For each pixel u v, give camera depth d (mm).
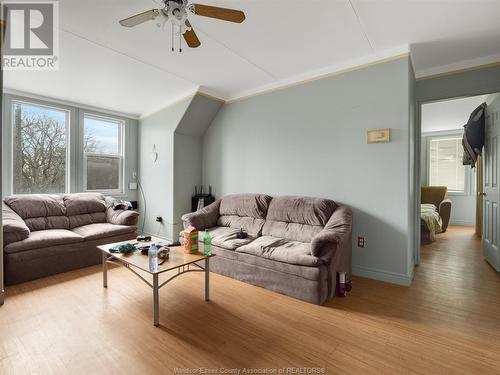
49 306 2146
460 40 2410
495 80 2656
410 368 1457
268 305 2178
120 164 4715
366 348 1631
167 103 4168
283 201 3137
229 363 1499
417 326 1866
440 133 6273
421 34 2326
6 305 2160
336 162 2959
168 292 2424
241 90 3795
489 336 1744
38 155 3822
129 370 1437
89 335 1748
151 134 4562
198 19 2129
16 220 2885
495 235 3025
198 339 1715
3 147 3459
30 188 3752
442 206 5289
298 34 2346
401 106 2545
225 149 4109
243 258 2650
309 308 2127
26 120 3713
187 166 4270
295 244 2664
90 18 2105
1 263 2188
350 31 2291
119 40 2436
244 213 3428
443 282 2654
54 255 2861
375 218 2709
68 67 2965
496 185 2996
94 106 4324
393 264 2617
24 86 3465
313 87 3127
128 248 2361
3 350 1594
